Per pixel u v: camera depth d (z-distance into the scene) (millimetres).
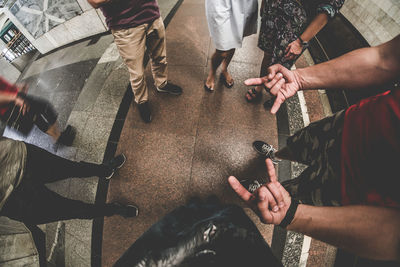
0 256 1795
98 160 2420
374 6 2428
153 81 2926
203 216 1119
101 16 4355
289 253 1888
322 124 1130
